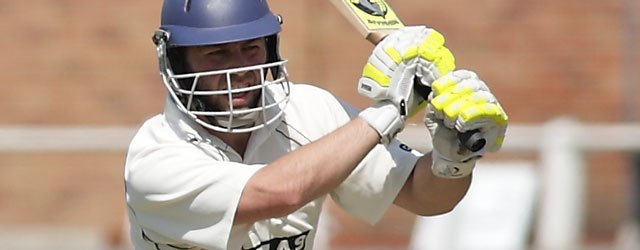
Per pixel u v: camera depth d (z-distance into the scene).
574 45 33.16
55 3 34.00
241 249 12.15
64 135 23.14
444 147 11.23
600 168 27.38
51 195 32.19
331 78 33.22
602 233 25.58
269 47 11.85
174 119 11.89
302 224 12.36
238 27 11.44
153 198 11.62
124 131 23.45
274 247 12.30
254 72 11.52
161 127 11.95
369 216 12.62
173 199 11.48
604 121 33.00
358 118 11.12
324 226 26.70
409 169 12.33
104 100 33.91
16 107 33.97
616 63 33.03
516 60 33.31
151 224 11.83
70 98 33.97
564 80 33.16
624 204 26.64
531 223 23.14
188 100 11.61
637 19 32.94
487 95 10.77
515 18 33.28
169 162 11.57
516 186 23.39
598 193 26.92
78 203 32.34
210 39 11.37
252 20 11.54
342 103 12.87
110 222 32.38
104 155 32.31
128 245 30.67
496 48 33.31
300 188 10.99
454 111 10.65
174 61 11.73
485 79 33.34
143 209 11.83
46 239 30.88
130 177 11.80
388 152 12.45
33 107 33.97
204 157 11.61
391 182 12.34
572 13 33.12
